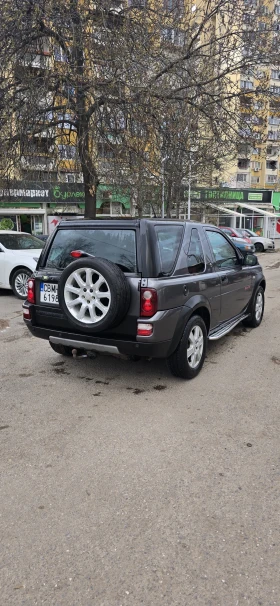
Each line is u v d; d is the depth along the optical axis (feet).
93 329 12.74
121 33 29.60
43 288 14.60
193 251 15.55
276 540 7.39
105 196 83.46
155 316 12.64
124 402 13.17
